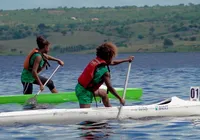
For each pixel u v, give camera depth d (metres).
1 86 32.81
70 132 15.43
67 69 60.47
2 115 16.20
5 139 14.71
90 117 16.89
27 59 22.16
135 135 15.06
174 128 15.90
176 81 34.44
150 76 41.28
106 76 17.09
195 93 18.06
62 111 16.70
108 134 15.18
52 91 22.83
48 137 14.89
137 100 23.00
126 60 18.30
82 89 17.27
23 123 16.34
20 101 22.30
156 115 17.50
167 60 97.94
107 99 17.50
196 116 17.67
